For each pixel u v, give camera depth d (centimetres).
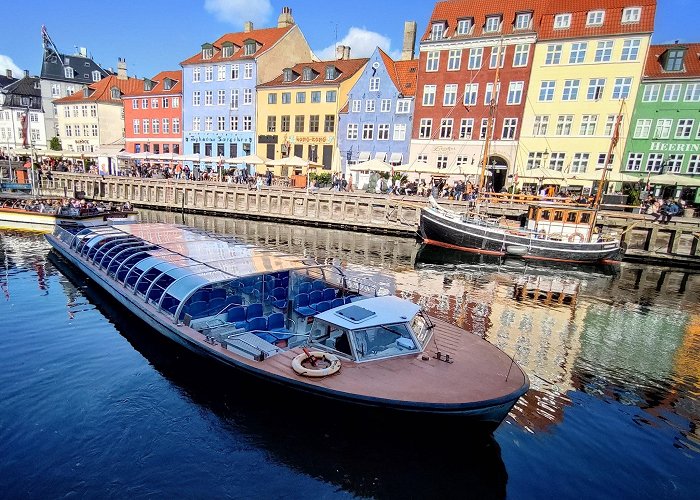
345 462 636
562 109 3397
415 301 1504
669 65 3206
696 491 614
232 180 3844
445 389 636
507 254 2436
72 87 6594
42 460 619
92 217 2372
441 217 2533
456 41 3616
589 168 3391
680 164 3191
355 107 4119
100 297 1297
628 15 3192
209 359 786
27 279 1460
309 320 965
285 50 4834
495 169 3731
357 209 3050
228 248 1248
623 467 656
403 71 4191
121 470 606
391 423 628
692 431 766
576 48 3306
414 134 3897
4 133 6562
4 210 2322
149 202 3778
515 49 3466
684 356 1117
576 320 1389
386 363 707
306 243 2581
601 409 821
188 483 586
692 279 2141
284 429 701
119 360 906
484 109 3616
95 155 4712
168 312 927
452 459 653
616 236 2534
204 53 4841
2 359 899
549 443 704
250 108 4644
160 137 5244
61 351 941
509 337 1194
